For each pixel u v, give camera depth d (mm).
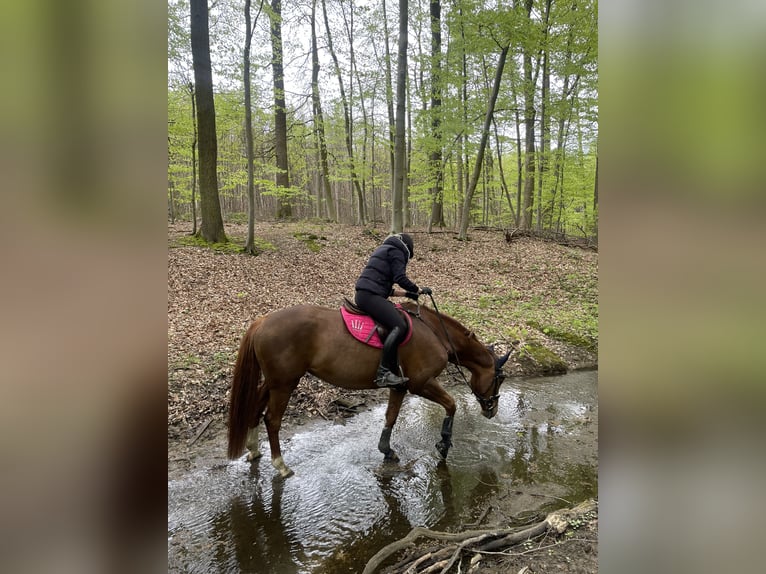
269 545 3195
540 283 11758
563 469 4336
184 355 5973
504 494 3893
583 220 16031
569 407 5875
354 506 3688
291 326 4016
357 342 4074
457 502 3768
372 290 4156
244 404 3982
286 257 11281
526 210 18531
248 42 10156
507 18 11516
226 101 12945
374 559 2891
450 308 9062
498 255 13664
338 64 17656
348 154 17062
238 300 8297
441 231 16453
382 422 5320
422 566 2859
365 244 13453
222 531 3336
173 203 15789
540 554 2934
